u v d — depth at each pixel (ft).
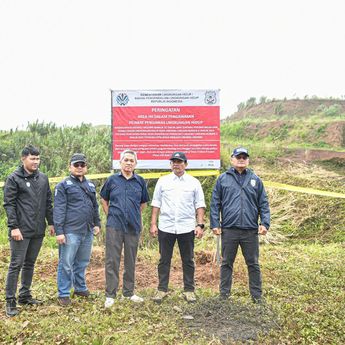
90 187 21.42
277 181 48.73
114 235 20.43
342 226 39.01
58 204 20.48
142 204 21.72
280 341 16.81
